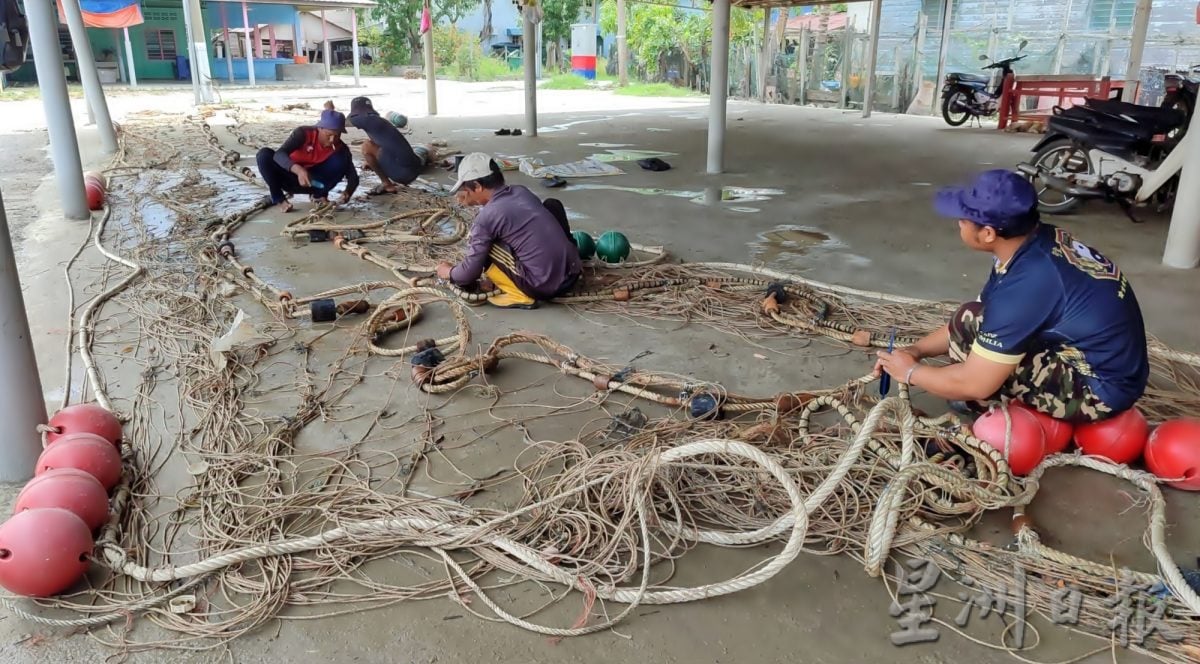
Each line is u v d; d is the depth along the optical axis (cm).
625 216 629
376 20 3244
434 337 382
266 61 2575
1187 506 244
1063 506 244
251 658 189
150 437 285
